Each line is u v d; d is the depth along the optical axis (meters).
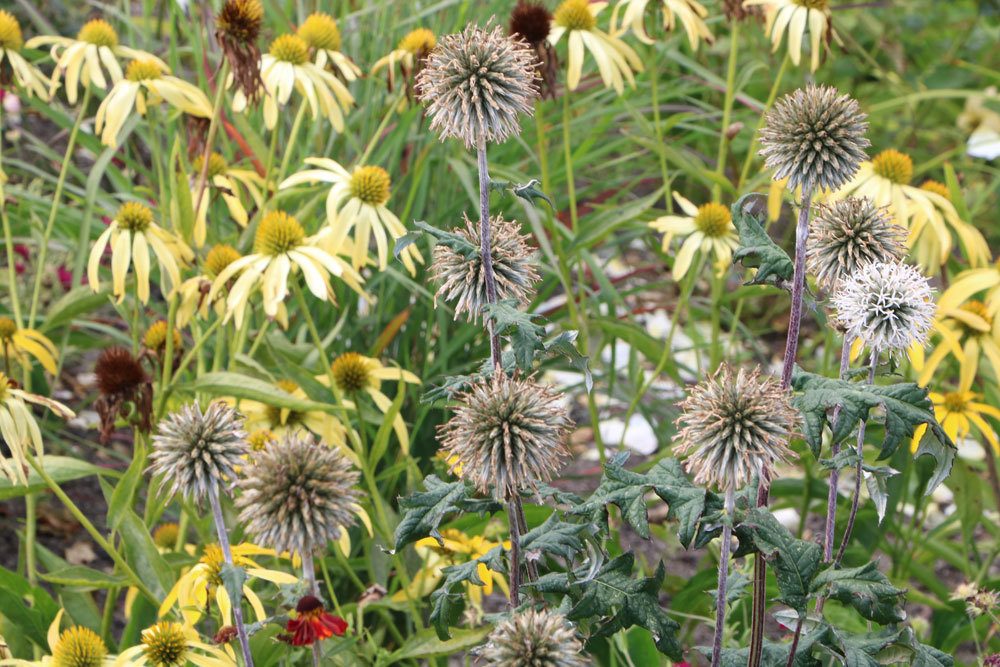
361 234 1.07
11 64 1.12
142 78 1.13
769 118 0.82
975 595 0.98
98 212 1.29
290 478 0.77
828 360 1.19
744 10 1.19
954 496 1.11
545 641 0.75
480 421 0.78
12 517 1.27
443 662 1.04
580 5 1.16
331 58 1.17
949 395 1.07
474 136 0.80
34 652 0.98
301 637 0.78
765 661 0.83
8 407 0.93
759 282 0.80
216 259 1.07
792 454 0.77
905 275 0.82
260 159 1.25
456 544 1.00
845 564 1.13
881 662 0.80
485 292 0.81
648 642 0.96
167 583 0.98
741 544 0.78
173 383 1.02
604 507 0.79
